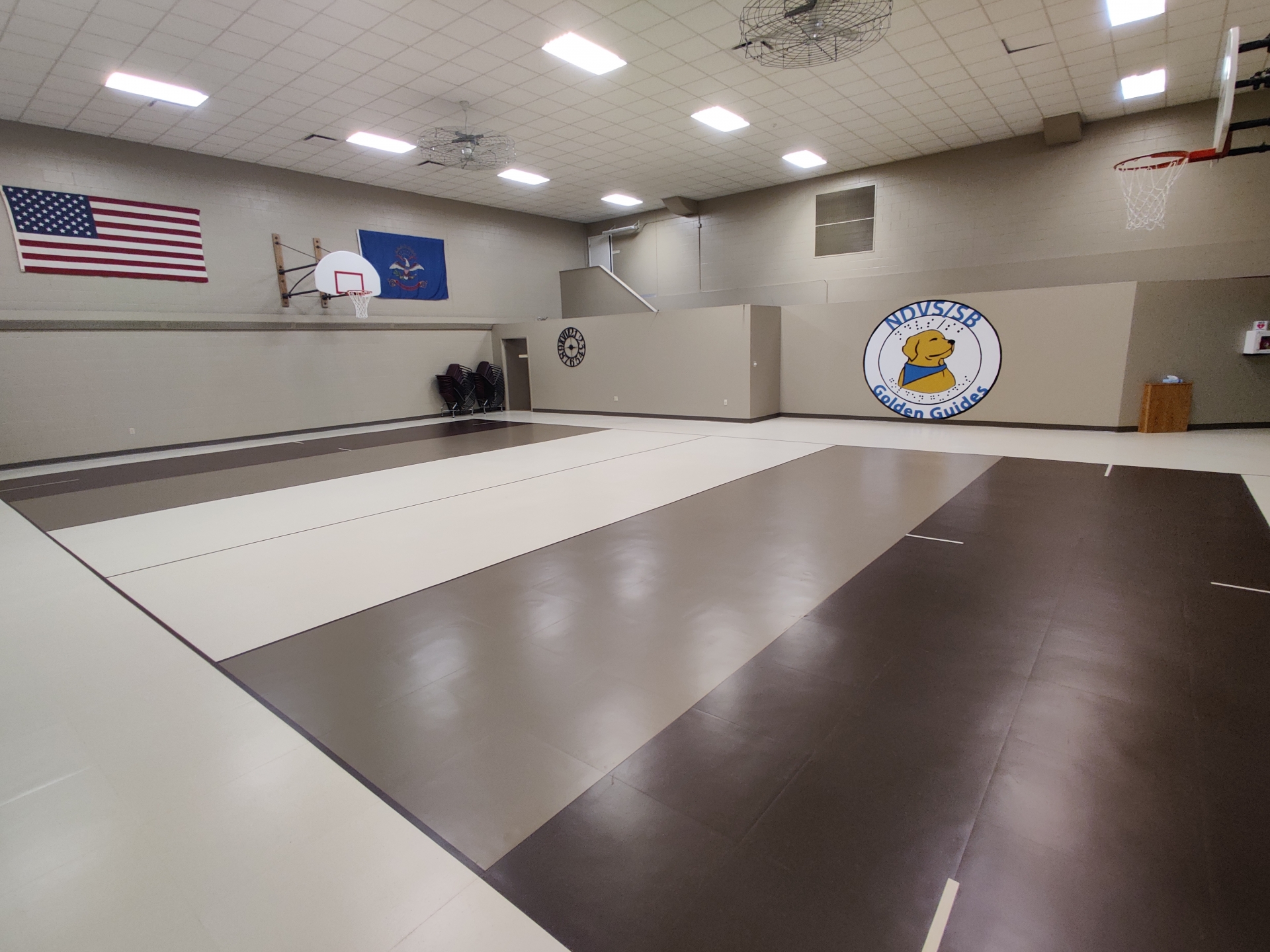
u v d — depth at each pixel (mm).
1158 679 2352
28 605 3400
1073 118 8719
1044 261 9641
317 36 6059
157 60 6367
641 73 7098
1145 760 1901
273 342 10133
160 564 4020
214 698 2414
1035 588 3238
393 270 11742
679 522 4652
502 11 5746
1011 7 5949
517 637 2867
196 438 9359
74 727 2236
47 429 8086
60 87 6844
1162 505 4676
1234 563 3492
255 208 9859
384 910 1444
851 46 6414
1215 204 8445
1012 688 2316
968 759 1928
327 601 3354
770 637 2787
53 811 1810
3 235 7699
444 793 1844
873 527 4379
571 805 1777
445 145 8383
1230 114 4273
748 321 9898
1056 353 8406
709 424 10195
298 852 1632
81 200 8211
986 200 10055
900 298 9500
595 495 5551
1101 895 1438
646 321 11086
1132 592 3148
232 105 7543
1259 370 7887
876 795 1782
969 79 7559
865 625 2877
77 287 8242
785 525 4492
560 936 1368
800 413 10758
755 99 7973
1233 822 1646
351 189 11047
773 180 11922
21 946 1377
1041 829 1638
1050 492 5172
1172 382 7844
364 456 8078
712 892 1474
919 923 1379
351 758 2020
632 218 14617
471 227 13047
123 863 1610
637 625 2953
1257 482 5277
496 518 4879
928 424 9398
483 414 13086
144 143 8680
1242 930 1341
